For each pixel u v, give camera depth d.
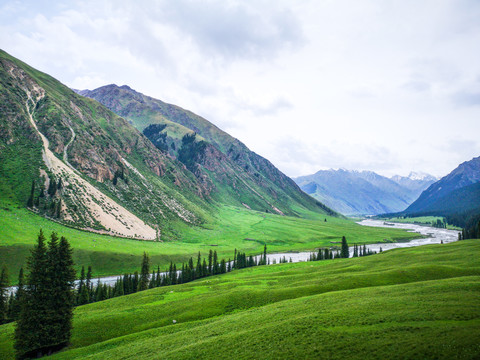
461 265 68.00
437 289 43.88
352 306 40.34
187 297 74.94
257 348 31.14
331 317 36.19
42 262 54.12
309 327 34.06
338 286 63.72
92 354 45.09
